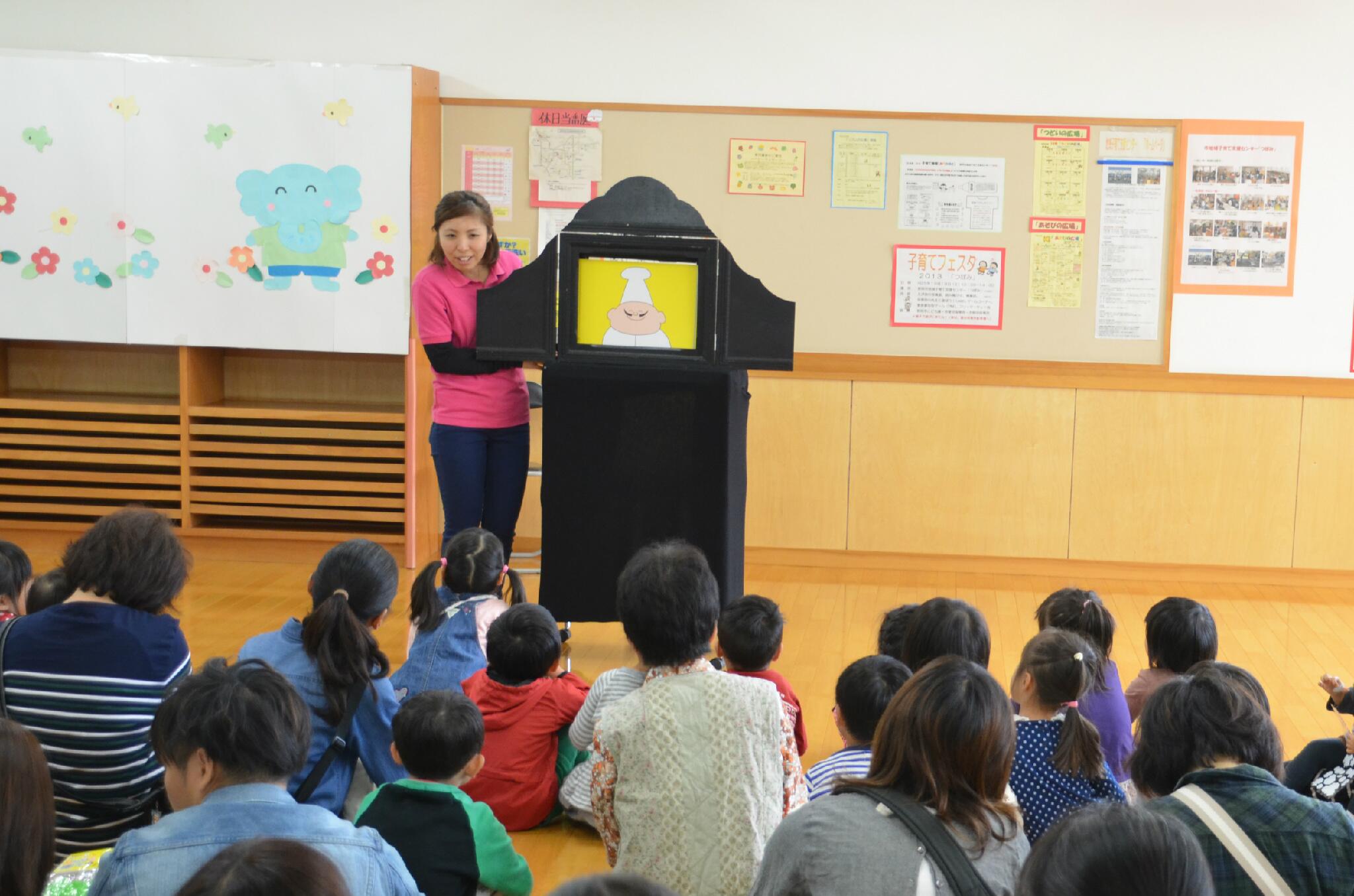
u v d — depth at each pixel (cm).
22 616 212
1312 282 523
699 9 529
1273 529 534
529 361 362
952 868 137
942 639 243
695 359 352
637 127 536
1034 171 527
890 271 536
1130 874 98
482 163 541
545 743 286
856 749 220
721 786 187
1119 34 518
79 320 527
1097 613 283
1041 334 535
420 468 539
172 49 538
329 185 516
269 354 573
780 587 514
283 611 459
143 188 519
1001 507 542
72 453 548
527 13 533
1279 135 517
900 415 541
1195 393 530
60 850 208
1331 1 509
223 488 562
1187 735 160
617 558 360
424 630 301
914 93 528
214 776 147
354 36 537
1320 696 391
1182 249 525
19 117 516
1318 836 144
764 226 538
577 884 88
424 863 192
